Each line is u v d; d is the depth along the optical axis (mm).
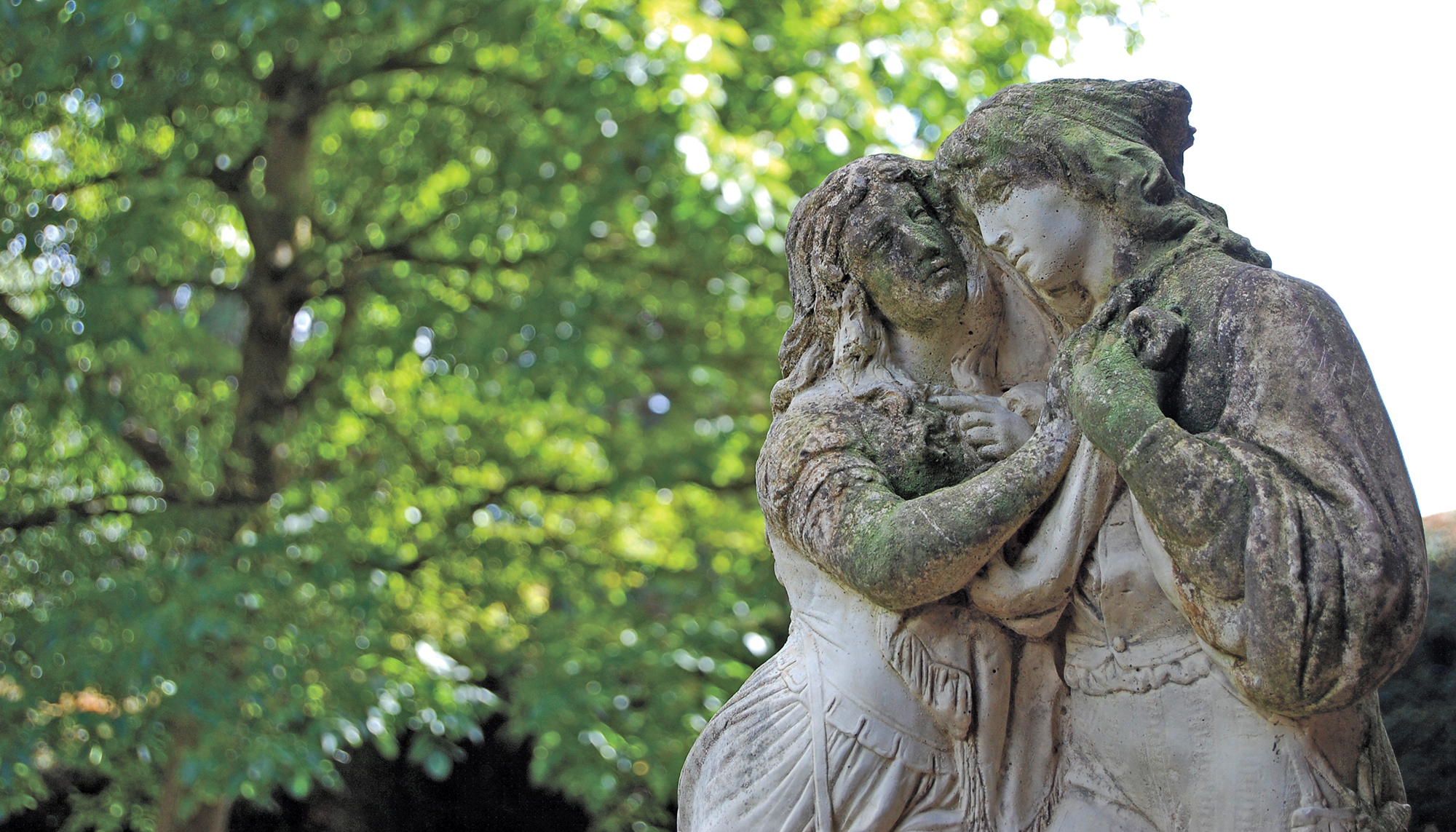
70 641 4438
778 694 1654
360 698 4781
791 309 5742
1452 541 2137
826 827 1574
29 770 4621
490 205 5672
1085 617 1523
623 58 4973
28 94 4867
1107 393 1370
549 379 5500
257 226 5938
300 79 5691
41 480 5320
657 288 5867
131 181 5367
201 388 6109
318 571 4883
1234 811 1396
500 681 6395
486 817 6500
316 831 6449
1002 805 1570
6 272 5418
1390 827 1391
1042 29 5590
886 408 1628
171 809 5246
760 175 4980
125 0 4648
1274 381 1331
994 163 1543
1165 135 1565
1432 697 2080
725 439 5617
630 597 6062
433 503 5969
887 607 1531
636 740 5031
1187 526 1299
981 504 1459
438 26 5625
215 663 4707
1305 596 1247
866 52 5297
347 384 5992
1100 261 1511
